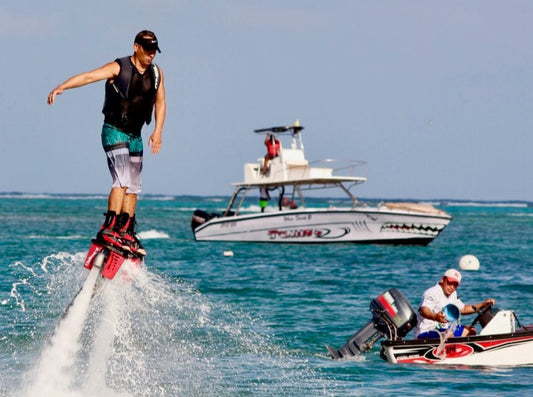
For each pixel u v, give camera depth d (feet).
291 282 294.87
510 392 138.00
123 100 91.25
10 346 161.89
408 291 272.92
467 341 163.12
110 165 92.32
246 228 464.65
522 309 231.71
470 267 175.01
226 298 246.88
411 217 434.71
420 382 146.00
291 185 449.06
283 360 163.43
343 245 457.68
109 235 92.53
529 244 568.00
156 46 90.89
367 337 169.37
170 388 135.23
